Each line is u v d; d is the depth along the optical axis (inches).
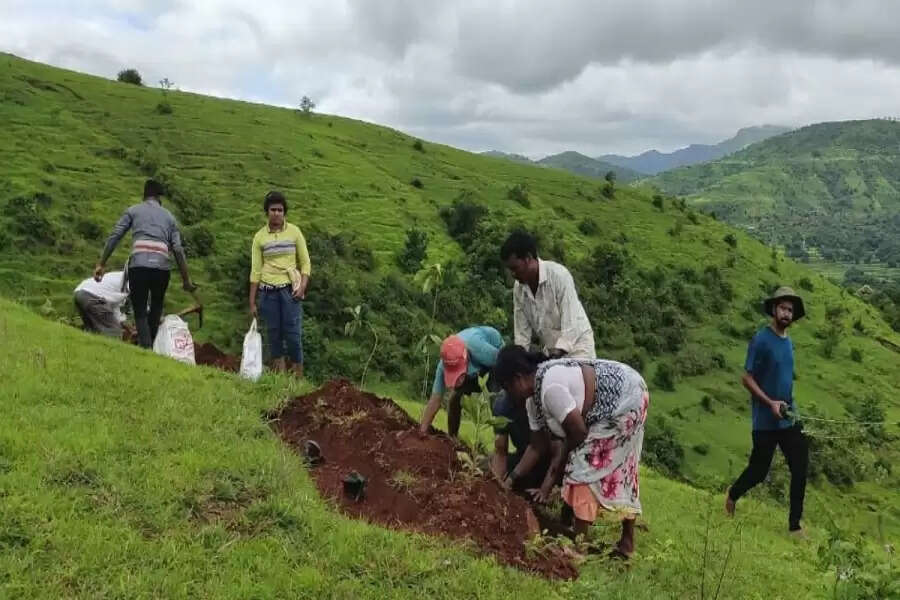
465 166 3764.8
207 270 1978.3
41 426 221.5
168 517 187.2
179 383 300.8
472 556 202.5
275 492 214.2
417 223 2714.1
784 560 289.1
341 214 2615.7
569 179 3969.0
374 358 1683.1
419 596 175.9
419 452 257.1
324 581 172.1
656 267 2962.6
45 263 1726.1
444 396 314.7
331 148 3314.5
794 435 336.2
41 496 181.6
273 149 3043.8
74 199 2092.8
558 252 2669.8
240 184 2618.1
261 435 267.3
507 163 4109.3
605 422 220.7
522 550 214.2
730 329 2672.2
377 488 237.6
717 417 2050.9
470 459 252.5
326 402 302.2
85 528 173.0
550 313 260.2
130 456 215.9
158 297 409.4
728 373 2349.9
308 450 260.1
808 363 2615.7
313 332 1633.9
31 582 151.9
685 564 241.1
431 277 313.9
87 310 417.7
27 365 276.7
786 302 337.4
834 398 2380.7
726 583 236.5
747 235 3973.9
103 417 240.2
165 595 156.6
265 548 181.6
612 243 2997.0
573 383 219.5
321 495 231.1
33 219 1822.1
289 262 390.0
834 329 2864.2
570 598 181.0
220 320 1776.6
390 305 1942.7
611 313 2455.7
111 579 158.6
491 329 294.5
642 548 261.9
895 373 2699.3
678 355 2373.3
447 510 221.5
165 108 3073.3
